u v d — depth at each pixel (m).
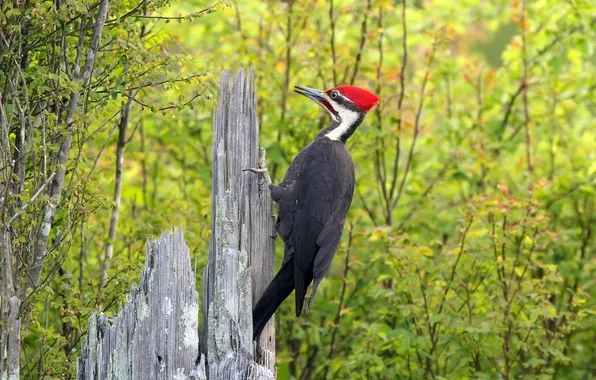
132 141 13.33
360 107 10.36
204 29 15.43
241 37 13.98
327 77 13.98
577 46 14.61
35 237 8.73
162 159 14.62
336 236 9.30
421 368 12.12
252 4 14.29
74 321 9.58
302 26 13.62
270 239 8.77
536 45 14.94
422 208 14.07
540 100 15.51
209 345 8.05
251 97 8.56
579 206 15.41
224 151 8.43
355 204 14.83
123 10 9.54
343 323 13.70
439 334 12.31
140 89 9.52
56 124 8.66
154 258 7.92
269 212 8.81
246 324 8.16
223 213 8.14
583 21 14.21
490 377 12.14
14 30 8.22
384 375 12.22
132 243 11.82
